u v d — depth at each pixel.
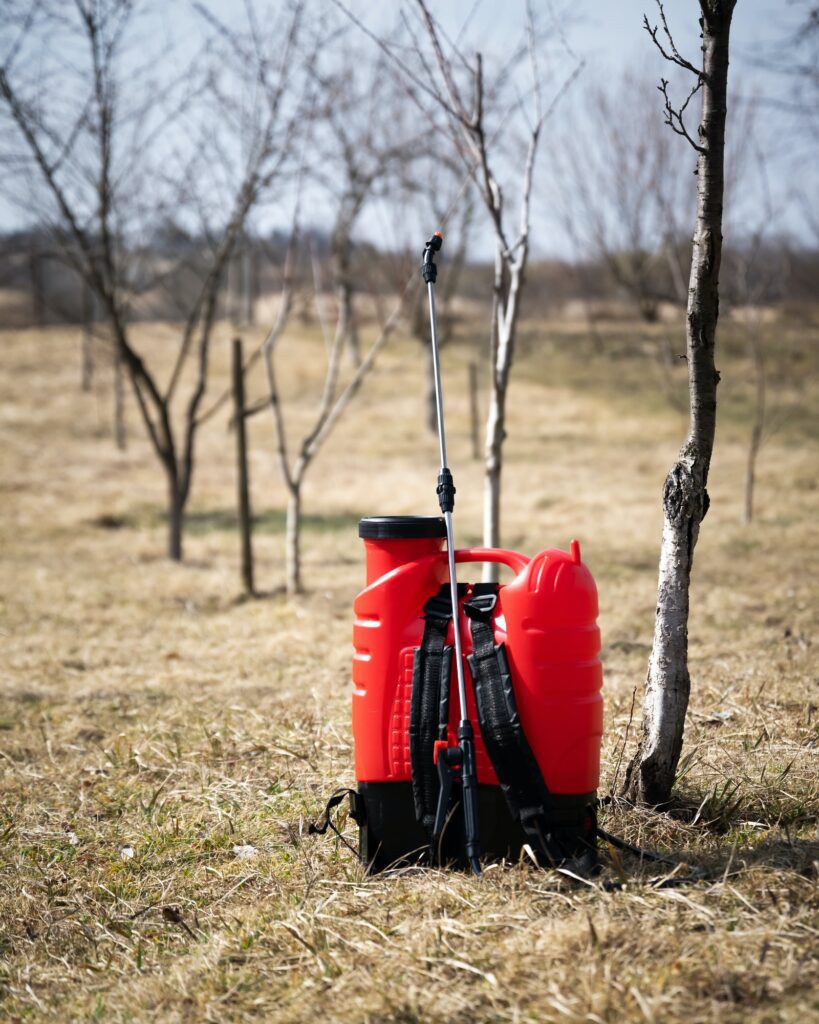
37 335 33.22
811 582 9.09
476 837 3.24
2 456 20.03
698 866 3.31
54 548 12.90
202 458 20.70
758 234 12.96
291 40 10.11
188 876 3.81
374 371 29.92
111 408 24.95
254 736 5.35
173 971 3.03
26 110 10.31
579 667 3.27
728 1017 2.42
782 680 5.68
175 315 32.56
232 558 12.09
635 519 13.30
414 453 21.27
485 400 26.64
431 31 6.14
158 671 7.16
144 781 4.91
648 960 2.68
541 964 2.72
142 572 11.18
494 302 6.32
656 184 22.78
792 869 3.19
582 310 41.09
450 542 3.39
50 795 4.80
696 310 3.64
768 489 15.66
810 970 2.56
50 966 3.26
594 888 3.09
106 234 11.23
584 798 3.30
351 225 11.50
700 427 3.71
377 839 3.51
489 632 3.35
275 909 3.38
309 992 2.78
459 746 3.28
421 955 2.84
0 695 6.54
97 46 10.23
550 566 3.28
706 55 3.57
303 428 23.81
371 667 3.43
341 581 10.43
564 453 20.45
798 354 29.27
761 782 4.03
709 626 7.52
